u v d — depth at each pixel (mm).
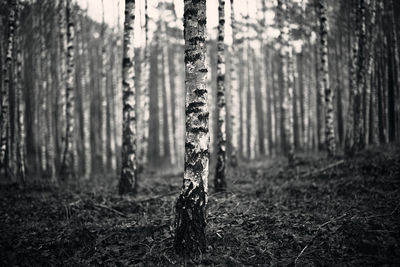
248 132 26703
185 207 5527
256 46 25328
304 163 13500
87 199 9172
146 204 8656
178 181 12227
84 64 19547
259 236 6246
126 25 10117
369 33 13148
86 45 22734
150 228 6629
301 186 9820
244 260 5422
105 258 5672
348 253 5406
